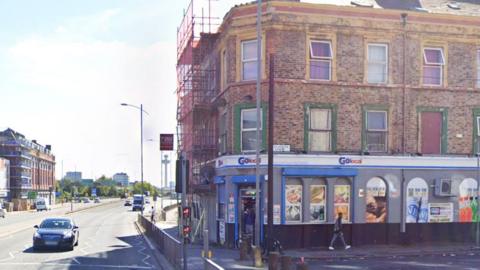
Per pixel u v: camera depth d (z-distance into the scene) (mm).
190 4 32938
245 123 26781
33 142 138000
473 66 28141
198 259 21453
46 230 25969
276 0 25953
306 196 25750
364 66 26766
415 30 27359
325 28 26375
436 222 27172
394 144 26969
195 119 32594
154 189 151625
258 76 21141
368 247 25875
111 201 155000
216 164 29062
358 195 26266
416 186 26984
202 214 32438
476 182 27750
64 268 19281
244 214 26359
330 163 25984
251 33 26469
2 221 60438
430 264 20297
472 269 18766
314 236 25734
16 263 20672
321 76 26484
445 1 31859
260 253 19672
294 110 25938
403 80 27188
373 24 26859
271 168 20812
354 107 26609
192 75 32844
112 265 20219
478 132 28078
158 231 26469
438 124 27703
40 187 137250
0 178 104125
